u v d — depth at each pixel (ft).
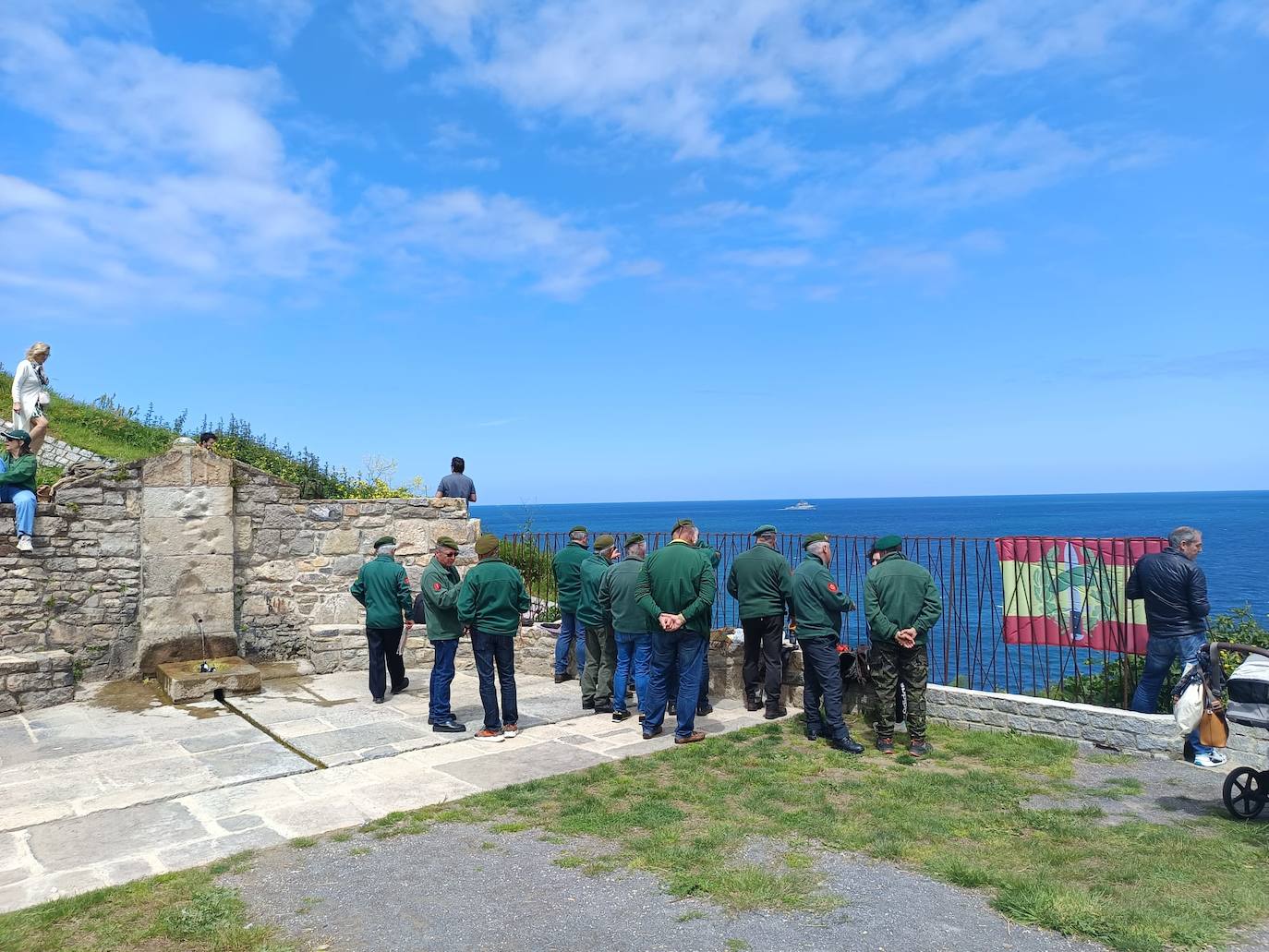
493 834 16.10
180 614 30.78
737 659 28.76
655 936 11.93
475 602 23.20
